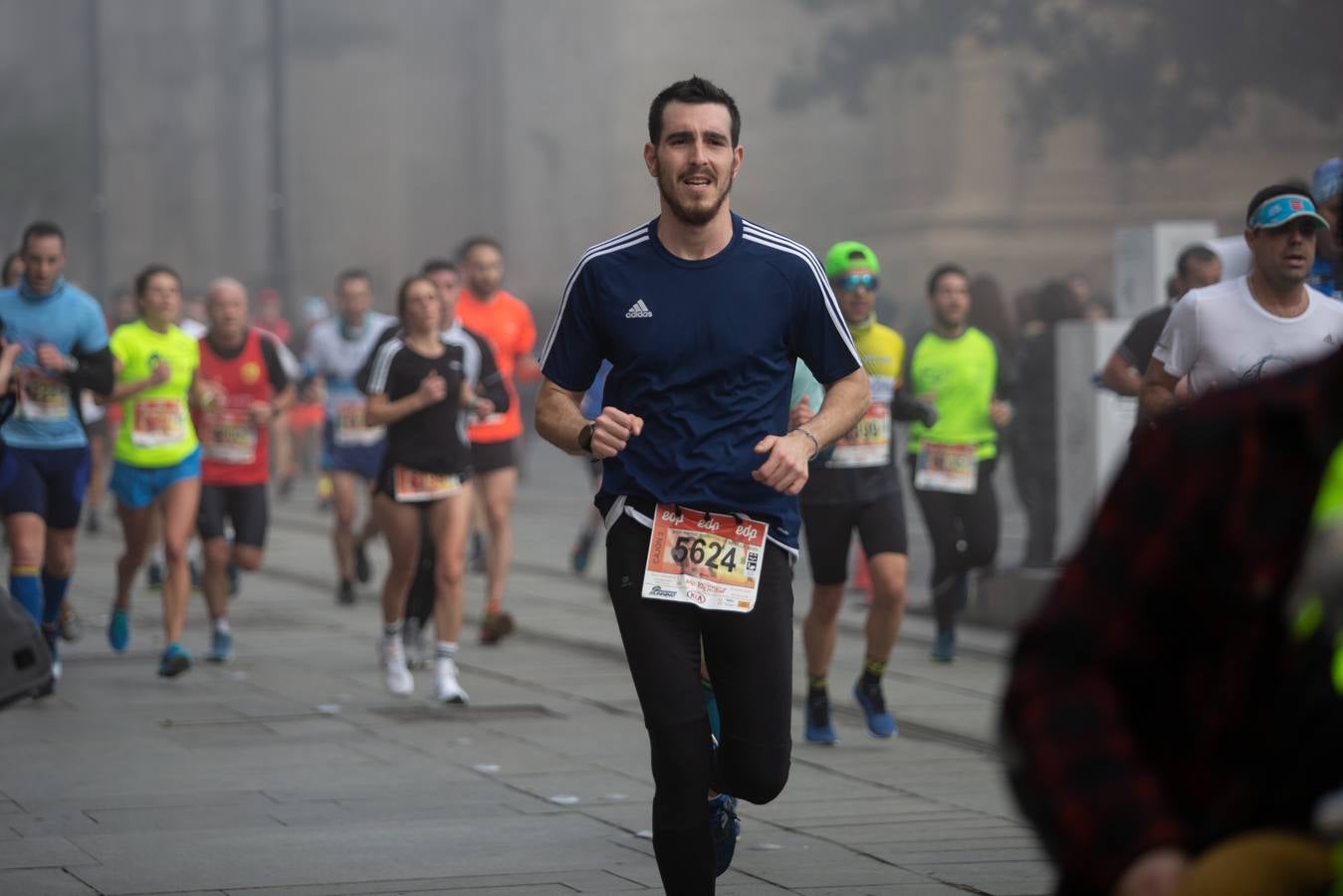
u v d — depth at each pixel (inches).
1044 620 196.5
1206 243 1167.0
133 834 635.5
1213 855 175.6
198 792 708.7
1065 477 1219.2
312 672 1034.1
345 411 1349.7
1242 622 186.1
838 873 584.7
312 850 611.8
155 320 1014.4
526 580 1470.2
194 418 1088.2
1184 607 191.9
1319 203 693.3
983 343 1088.8
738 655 484.4
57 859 597.3
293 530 1920.5
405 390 936.9
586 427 486.9
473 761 777.6
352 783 729.6
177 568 997.2
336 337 1364.4
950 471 1061.1
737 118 490.3
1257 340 665.0
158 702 927.7
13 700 428.8
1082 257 4598.9
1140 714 196.1
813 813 677.3
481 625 1147.9
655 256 488.7
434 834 637.3
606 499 492.1
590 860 599.2
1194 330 673.0
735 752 486.9
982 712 885.8
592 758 784.9
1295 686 180.4
